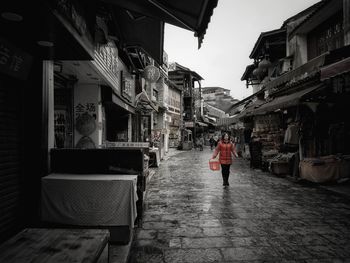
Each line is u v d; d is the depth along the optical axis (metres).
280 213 6.22
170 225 5.41
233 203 7.15
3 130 3.92
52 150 5.10
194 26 4.42
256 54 23.14
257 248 4.33
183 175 12.39
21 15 2.95
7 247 2.65
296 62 15.27
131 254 4.13
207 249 4.30
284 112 13.13
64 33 3.48
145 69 12.05
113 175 4.95
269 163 12.80
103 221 4.35
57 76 7.96
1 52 3.49
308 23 13.59
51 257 2.45
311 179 9.54
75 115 9.30
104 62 8.23
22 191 4.41
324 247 4.36
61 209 4.39
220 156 9.66
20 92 4.41
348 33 10.45
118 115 14.65
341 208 6.61
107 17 6.37
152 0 3.55
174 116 37.94
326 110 9.91
